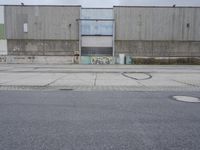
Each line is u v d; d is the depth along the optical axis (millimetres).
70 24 42344
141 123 5637
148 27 42344
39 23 42344
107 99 8500
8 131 4977
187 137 4715
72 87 11695
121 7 42031
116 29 42344
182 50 42688
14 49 42750
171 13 42250
